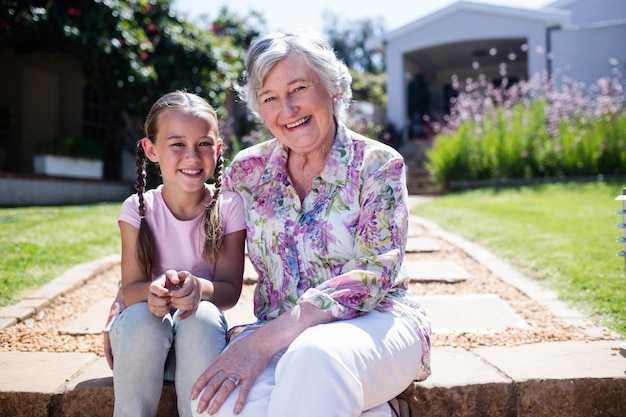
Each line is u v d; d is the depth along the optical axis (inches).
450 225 220.7
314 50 72.2
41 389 77.3
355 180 72.0
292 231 73.0
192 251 77.5
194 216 78.7
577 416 78.2
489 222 216.2
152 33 358.9
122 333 66.4
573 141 346.9
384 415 62.5
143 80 329.7
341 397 55.6
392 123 548.7
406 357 64.5
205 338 67.2
